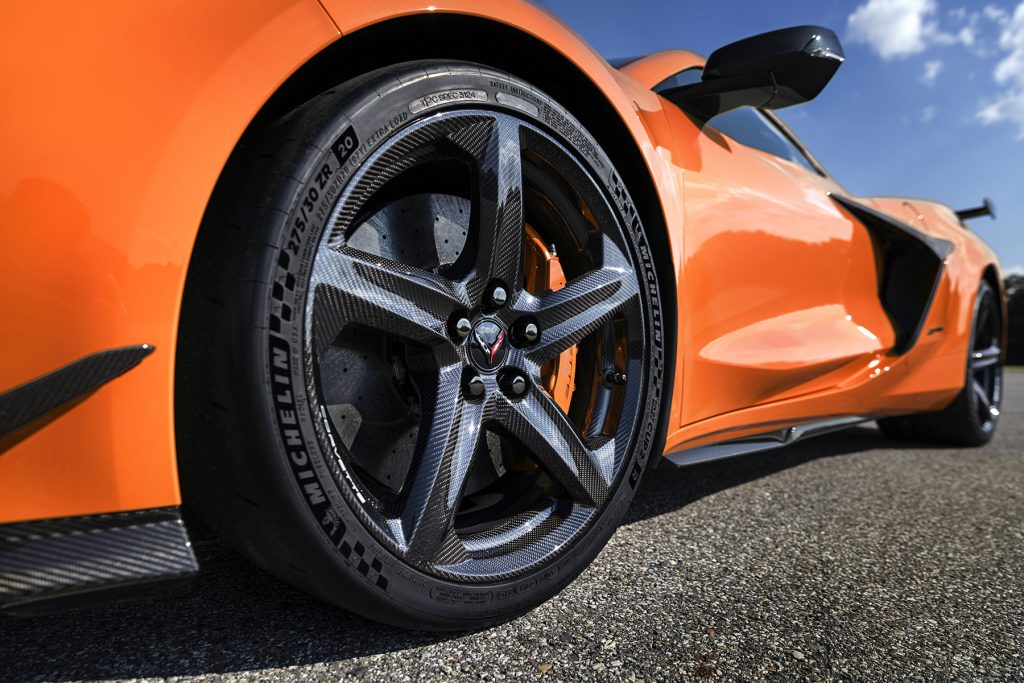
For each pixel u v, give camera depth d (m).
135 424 0.84
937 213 3.45
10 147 0.78
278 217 0.94
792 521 1.90
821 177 2.65
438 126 1.13
